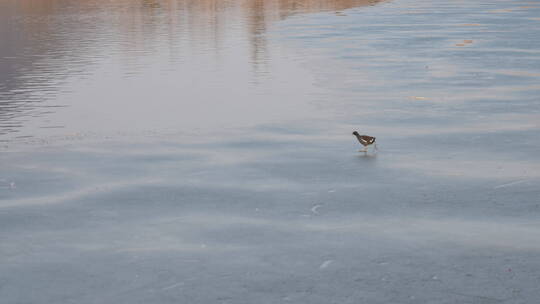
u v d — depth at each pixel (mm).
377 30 40500
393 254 8492
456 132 15578
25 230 9461
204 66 27062
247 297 7355
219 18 50406
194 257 8453
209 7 61750
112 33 40156
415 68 25766
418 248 8688
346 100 19719
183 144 14703
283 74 24812
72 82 23547
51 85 22984
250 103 19609
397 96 20234
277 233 9281
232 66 26984
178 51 31844
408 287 7551
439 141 14758
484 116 17297
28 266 8234
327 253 8547
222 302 7254
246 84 22844
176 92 21578
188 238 9117
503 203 10516
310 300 7266
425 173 12258
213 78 24188
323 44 33844
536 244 8797
